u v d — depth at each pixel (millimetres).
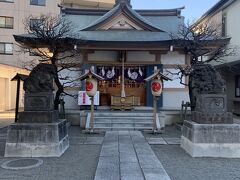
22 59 35406
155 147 10188
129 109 16594
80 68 17641
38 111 9086
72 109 17562
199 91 9664
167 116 15898
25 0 37188
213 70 9703
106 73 18312
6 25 36531
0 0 36438
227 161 8312
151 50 17547
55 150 8727
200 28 19312
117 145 10289
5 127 15320
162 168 7387
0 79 26656
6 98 27859
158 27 19203
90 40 16391
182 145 10055
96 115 15055
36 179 6555
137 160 8156
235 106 21828
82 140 11406
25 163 7957
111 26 18625
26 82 9273
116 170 7160
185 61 17906
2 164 7832
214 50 16609
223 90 9484
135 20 18500
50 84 9391
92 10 21703
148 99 17938
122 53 17578
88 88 12984
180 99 17906
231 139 8859
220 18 23266
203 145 8812
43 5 37906
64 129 9812
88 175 6883
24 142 8734
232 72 21719
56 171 7195
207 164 7938
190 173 7070
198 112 9445
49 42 14727
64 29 15859
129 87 18469
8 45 36250
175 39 15562
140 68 18344
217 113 9156
